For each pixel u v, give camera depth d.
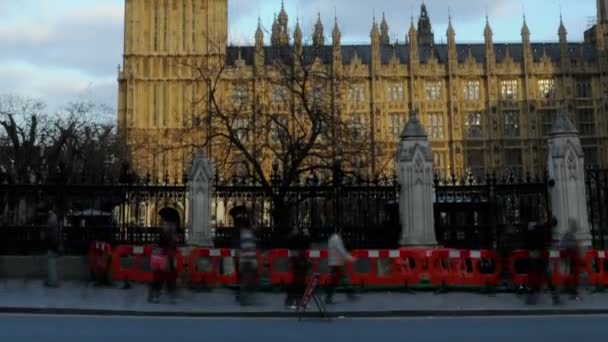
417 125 22.09
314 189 22.72
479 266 20.69
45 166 42.34
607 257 19.56
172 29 83.38
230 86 77.31
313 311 15.14
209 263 20.00
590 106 86.25
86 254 21.41
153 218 25.88
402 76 87.06
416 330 12.39
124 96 81.75
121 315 14.66
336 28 76.00
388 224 22.12
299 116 36.81
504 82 87.06
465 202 23.97
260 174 27.00
